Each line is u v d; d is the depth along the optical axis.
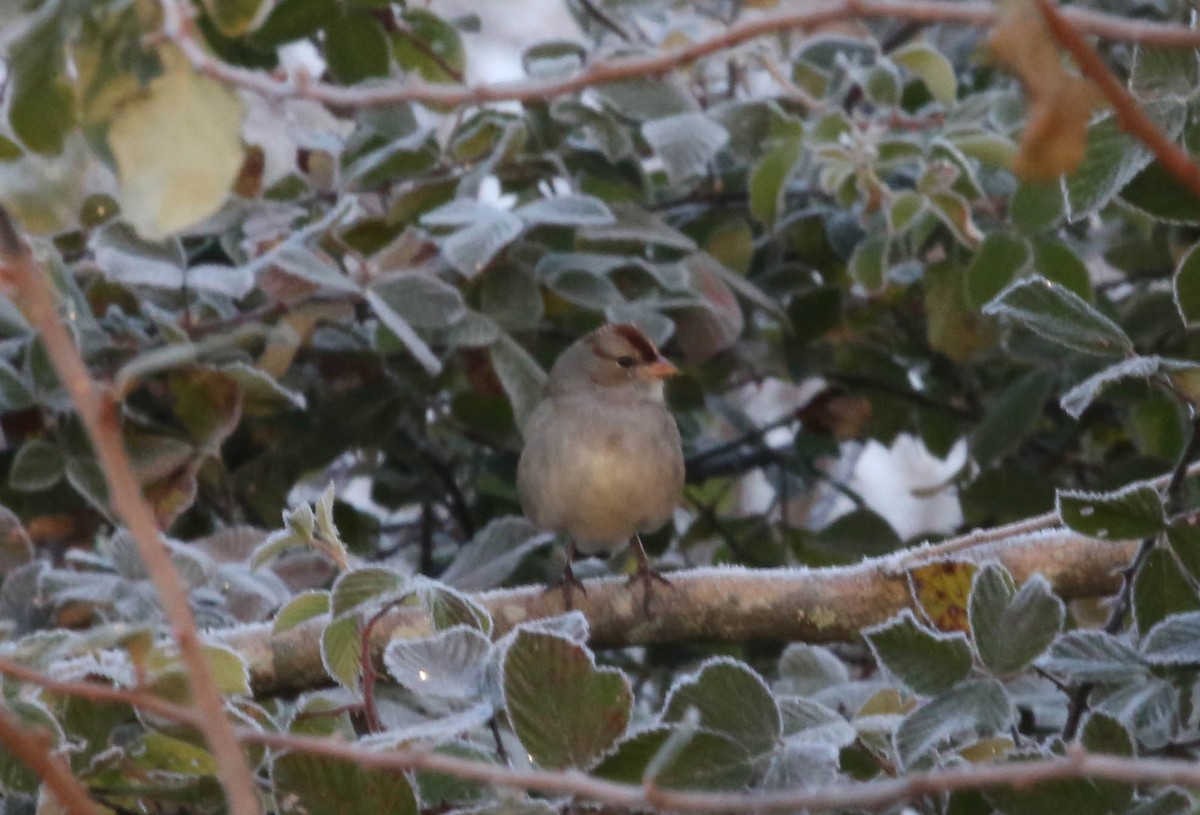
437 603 9.91
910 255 10.30
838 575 10.02
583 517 10.21
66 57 9.01
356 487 10.55
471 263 10.12
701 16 10.41
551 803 9.85
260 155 10.18
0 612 10.07
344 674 9.91
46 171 9.75
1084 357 10.26
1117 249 10.34
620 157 10.22
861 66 10.31
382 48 10.20
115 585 10.05
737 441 10.40
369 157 10.21
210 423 10.13
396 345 10.22
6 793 9.88
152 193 8.57
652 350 10.20
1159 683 9.90
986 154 10.20
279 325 10.16
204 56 8.50
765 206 10.23
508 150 10.21
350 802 9.86
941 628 9.99
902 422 10.38
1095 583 10.00
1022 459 10.37
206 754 9.88
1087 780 9.84
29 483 10.12
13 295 9.38
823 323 10.31
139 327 10.19
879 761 9.90
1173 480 9.92
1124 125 7.73
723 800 8.07
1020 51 6.84
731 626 10.03
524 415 10.20
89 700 9.88
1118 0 10.26
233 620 10.08
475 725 9.84
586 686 9.85
